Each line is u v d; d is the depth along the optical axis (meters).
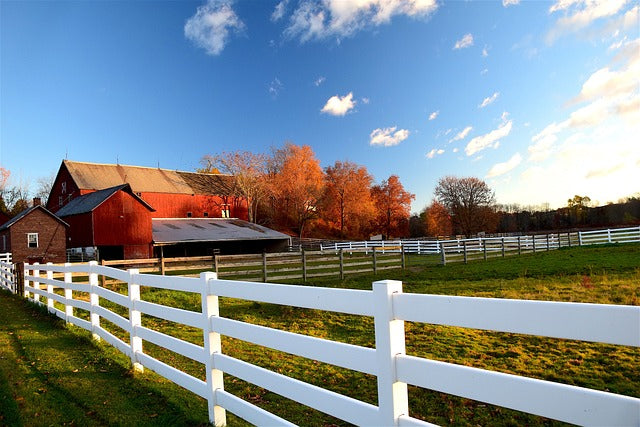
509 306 1.87
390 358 2.28
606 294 10.50
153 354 6.62
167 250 40.38
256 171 60.38
